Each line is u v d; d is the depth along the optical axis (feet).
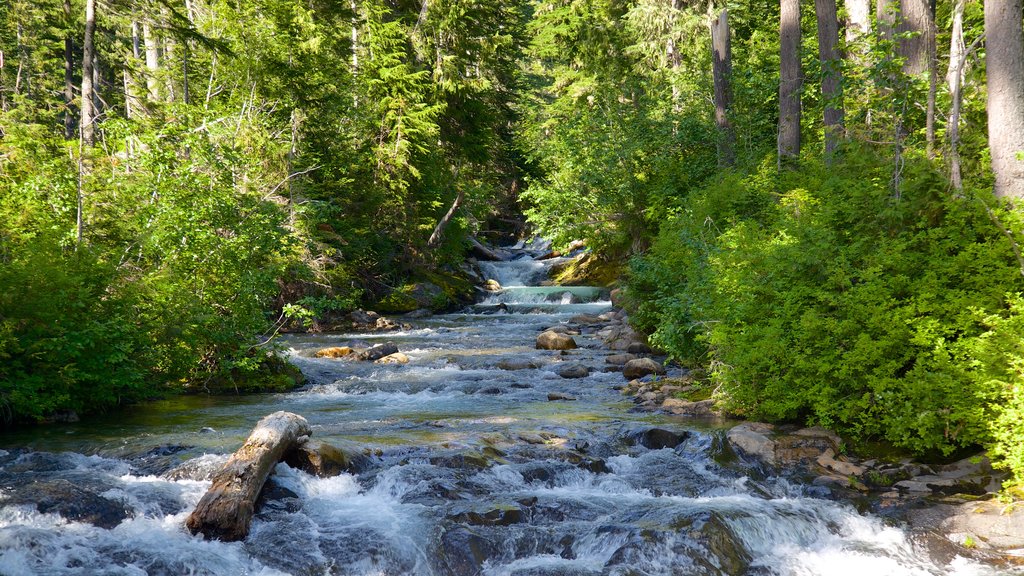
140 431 31.40
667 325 41.60
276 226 47.88
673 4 98.48
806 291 29.99
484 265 123.65
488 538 20.57
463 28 105.50
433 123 96.53
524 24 142.31
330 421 33.55
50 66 146.10
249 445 22.85
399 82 95.04
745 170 64.64
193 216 43.29
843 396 29.07
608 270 111.65
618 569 18.92
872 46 42.93
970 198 28.27
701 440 28.81
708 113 87.35
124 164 48.80
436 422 32.58
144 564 18.20
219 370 44.04
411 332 74.13
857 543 21.36
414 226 100.73
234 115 68.39
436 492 23.27
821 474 26.05
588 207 94.79
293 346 62.13
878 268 28.27
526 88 156.25
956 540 21.31
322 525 21.06
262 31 81.82
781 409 29.96
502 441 28.71
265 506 21.90
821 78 55.26
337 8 92.43
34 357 33.22
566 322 77.71
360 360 55.16
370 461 25.86
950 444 26.89
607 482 25.40
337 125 89.81
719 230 51.08
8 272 32.71
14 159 48.24
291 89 84.07
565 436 29.99
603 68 104.01
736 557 20.17
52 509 20.52
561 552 20.43
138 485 23.17
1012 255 26.22
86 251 36.91
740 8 93.50
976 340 24.67
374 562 19.39
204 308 42.01
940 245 28.48
